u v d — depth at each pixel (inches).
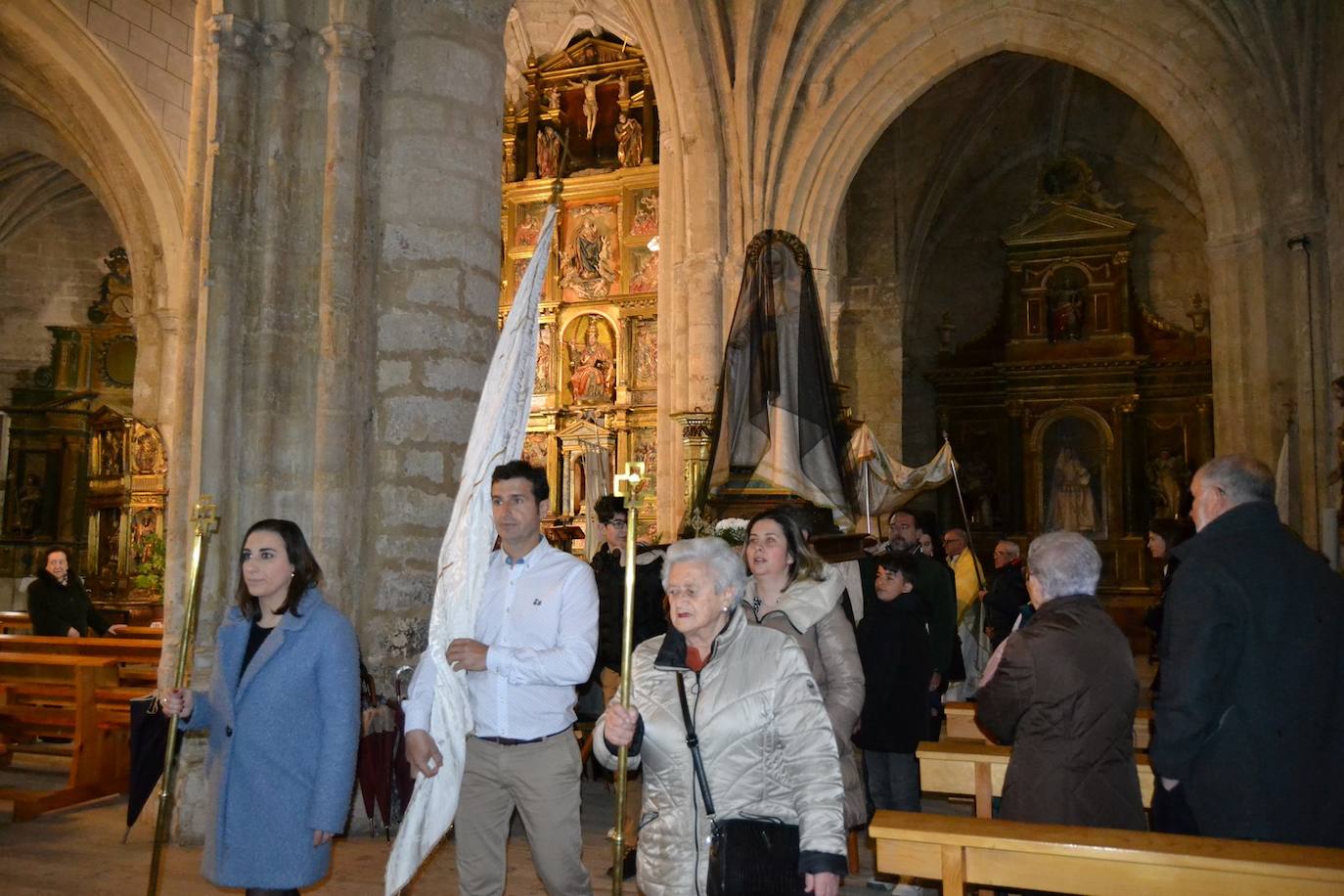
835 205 653.3
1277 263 558.9
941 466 417.1
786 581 152.3
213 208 243.3
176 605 240.4
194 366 248.8
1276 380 553.0
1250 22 552.7
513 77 900.6
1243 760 118.8
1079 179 856.9
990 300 890.7
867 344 840.9
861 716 205.2
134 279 586.2
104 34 520.7
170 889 191.9
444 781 134.0
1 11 484.1
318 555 241.0
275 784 128.3
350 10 251.1
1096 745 128.3
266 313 246.4
